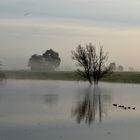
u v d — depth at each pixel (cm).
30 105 4622
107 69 10694
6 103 4878
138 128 2816
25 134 2528
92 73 10681
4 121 3161
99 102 5219
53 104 4788
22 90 8056
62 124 3012
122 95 6738
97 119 3356
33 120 3241
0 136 2445
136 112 3944
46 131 2653
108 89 8831
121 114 3759
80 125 2969
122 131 2669
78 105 4703
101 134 2541
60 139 2356
